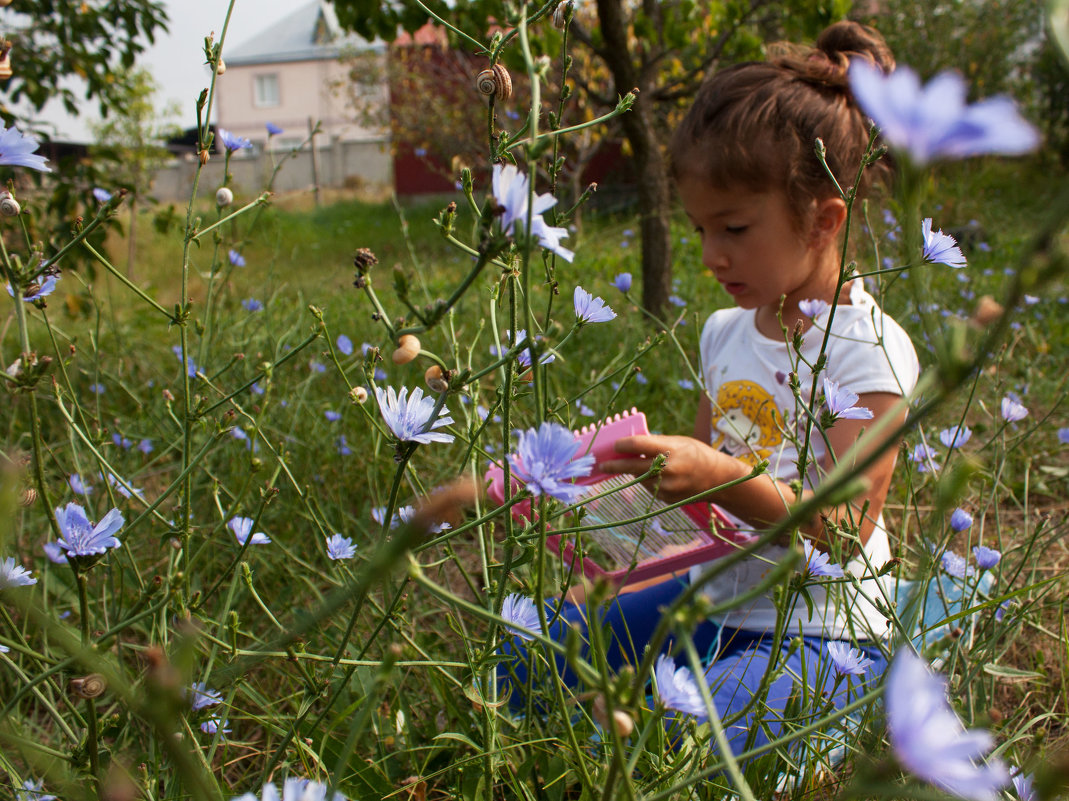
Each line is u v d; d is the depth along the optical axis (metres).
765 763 1.10
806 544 1.16
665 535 1.65
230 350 2.85
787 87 1.70
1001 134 0.33
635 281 5.01
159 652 0.50
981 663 1.17
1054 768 0.43
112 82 4.18
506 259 0.82
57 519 0.84
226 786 1.15
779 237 1.71
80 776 0.87
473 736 1.22
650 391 3.09
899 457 1.81
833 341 1.72
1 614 1.01
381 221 10.76
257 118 25.80
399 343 0.72
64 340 3.24
